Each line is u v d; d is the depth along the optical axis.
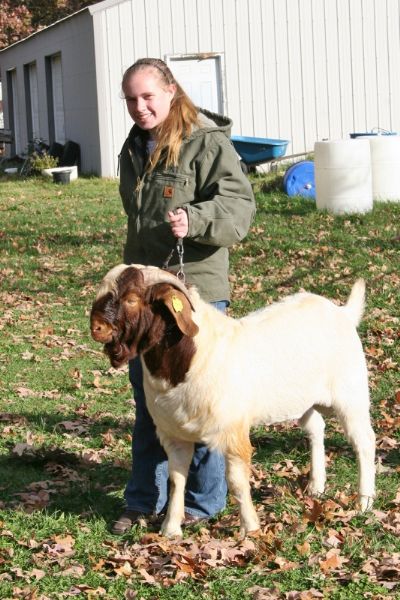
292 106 29.67
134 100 5.68
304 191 21.91
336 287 13.67
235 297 13.60
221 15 29.08
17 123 43.53
